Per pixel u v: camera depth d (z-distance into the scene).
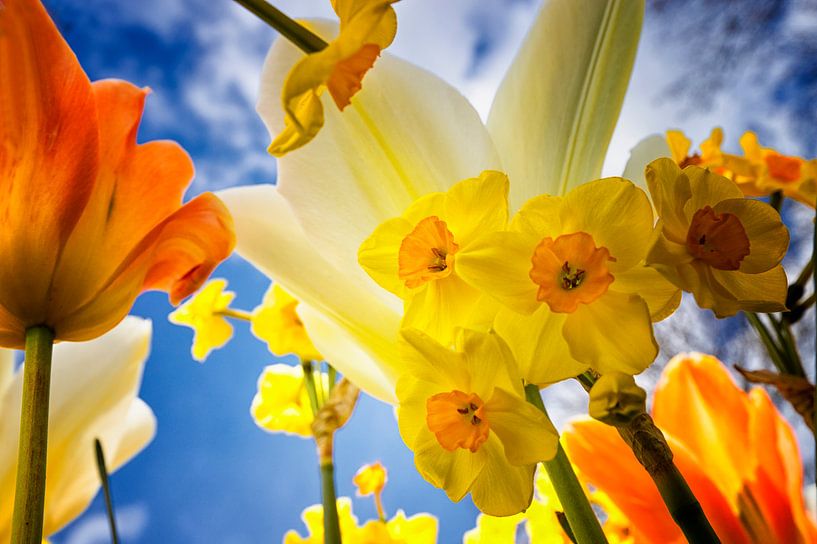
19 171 0.15
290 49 0.18
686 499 0.11
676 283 0.12
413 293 0.15
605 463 0.18
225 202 0.19
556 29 0.17
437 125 0.17
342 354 0.20
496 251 0.13
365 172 0.17
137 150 0.18
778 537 0.17
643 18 0.17
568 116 0.17
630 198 0.13
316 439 0.26
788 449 0.18
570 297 0.12
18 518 0.14
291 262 0.18
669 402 0.20
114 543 0.16
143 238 0.17
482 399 0.13
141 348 0.24
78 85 0.16
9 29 0.15
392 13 0.13
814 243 0.18
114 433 0.23
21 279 0.16
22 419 0.15
